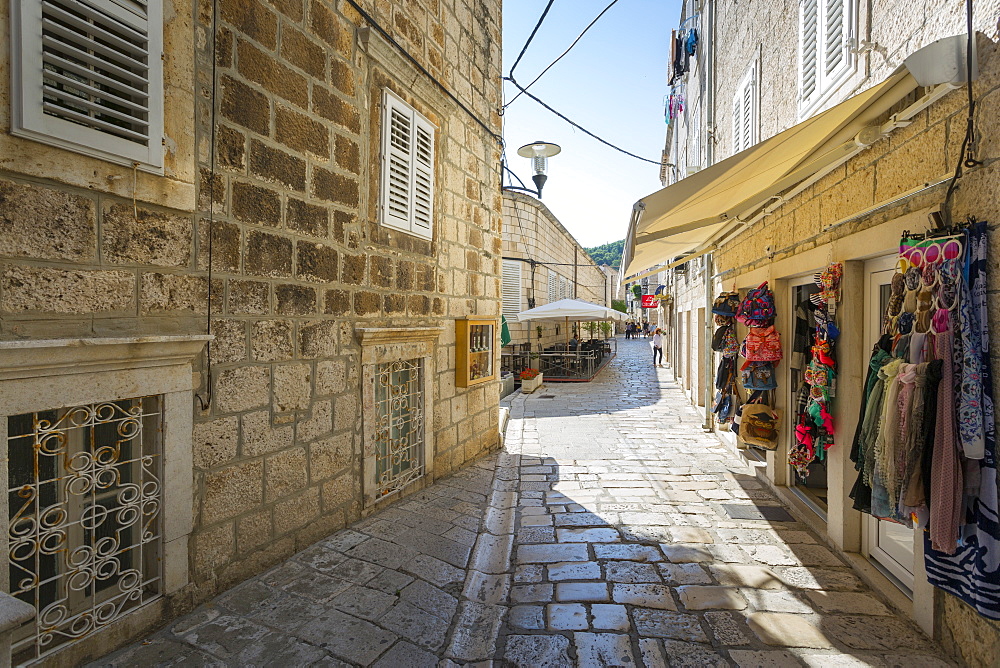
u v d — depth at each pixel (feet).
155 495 8.10
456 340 18.61
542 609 10.04
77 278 6.93
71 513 7.34
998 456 7.16
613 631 9.26
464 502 15.40
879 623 9.37
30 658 6.63
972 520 7.45
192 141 8.50
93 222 7.12
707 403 27.27
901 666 8.13
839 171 11.99
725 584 10.90
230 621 8.54
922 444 7.72
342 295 12.39
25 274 6.38
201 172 8.73
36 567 6.59
